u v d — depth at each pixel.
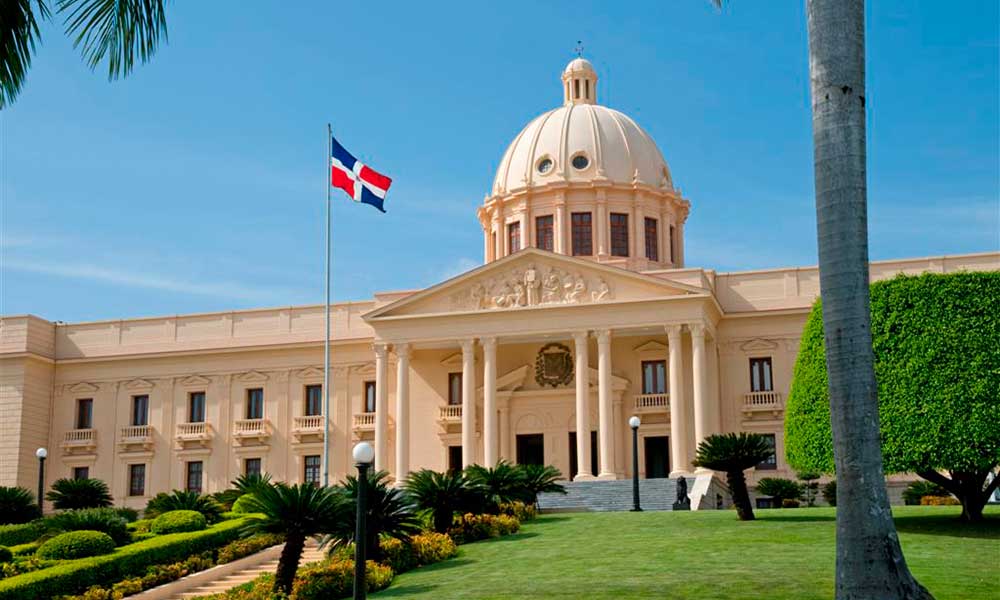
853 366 15.66
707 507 48.06
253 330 66.31
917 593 15.14
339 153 51.72
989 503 40.94
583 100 76.12
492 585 24.27
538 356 60.62
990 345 30.47
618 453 58.12
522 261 57.75
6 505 47.31
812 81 16.41
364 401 64.00
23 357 66.19
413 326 58.53
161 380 66.94
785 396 57.50
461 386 61.78
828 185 16.02
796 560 25.03
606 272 56.38
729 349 59.16
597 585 23.08
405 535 29.25
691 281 56.44
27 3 16.23
